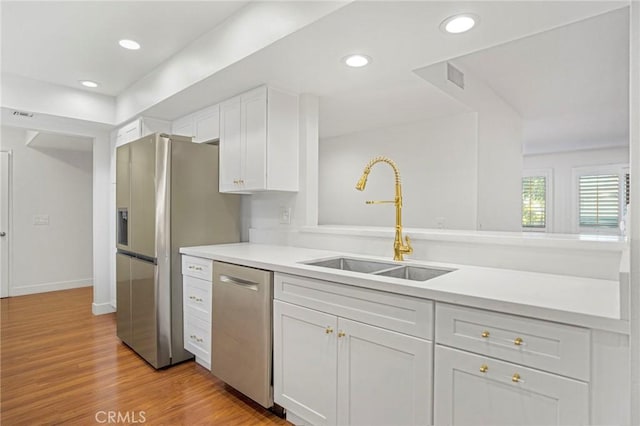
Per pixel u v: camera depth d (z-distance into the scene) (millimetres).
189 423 1873
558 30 2322
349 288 1559
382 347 1450
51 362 2625
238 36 2076
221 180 2838
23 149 4766
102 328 3398
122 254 2994
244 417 1931
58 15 2127
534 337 1106
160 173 2520
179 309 2598
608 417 999
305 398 1750
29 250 4805
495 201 3639
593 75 3137
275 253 2312
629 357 969
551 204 6879
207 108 3006
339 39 1804
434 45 1862
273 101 2506
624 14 2115
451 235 1893
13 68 2900
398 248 1992
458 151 3402
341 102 2996
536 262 1638
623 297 967
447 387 1278
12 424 1854
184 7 2055
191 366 2564
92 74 3037
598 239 1574
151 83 2979
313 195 2729
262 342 1925
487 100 3426
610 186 6309
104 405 2041
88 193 5352
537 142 5984
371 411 1490
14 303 4305
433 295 1295
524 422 1123
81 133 3693
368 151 4191
